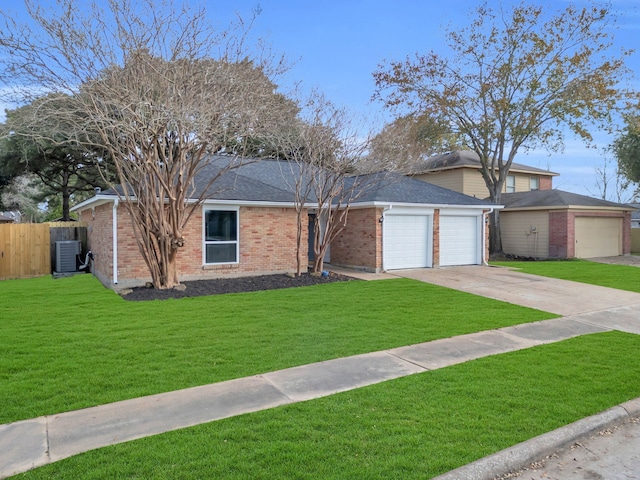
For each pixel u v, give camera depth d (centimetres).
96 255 1487
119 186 1339
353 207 1555
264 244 1412
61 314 858
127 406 444
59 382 505
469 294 1109
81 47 1019
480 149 2359
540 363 589
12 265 1509
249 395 475
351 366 573
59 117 1126
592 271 1590
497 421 414
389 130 1906
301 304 966
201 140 1089
